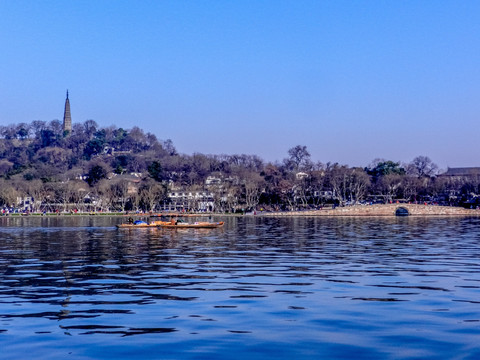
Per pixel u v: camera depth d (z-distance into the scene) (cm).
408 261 6825
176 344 3125
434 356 2922
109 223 18312
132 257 7412
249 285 4969
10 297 4431
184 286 4919
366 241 10150
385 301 4222
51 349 3048
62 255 7688
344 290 4703
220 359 2891
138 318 3700
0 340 3209
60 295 4509
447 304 4106
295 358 2905
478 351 2991
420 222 18288
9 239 10844
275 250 8388
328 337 3253
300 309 3950
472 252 7969
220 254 7781
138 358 2908
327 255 7581
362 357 2916
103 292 4638
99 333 3344
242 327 3472
